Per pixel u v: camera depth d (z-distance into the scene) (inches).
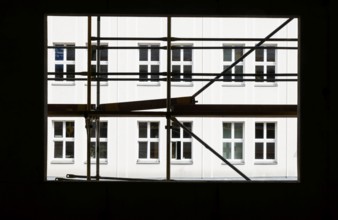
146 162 843.4
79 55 833.5
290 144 846.5
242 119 841.5
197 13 219.8
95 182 218.4
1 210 216.7
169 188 218.1
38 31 218.4
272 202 218.2
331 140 218.4
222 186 218.2
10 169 216.8
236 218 218.4
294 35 821.2
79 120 830.5
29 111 217.3
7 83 217.5
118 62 830.5
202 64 828.6
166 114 264.5
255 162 844.6
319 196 218.4
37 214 217.5
